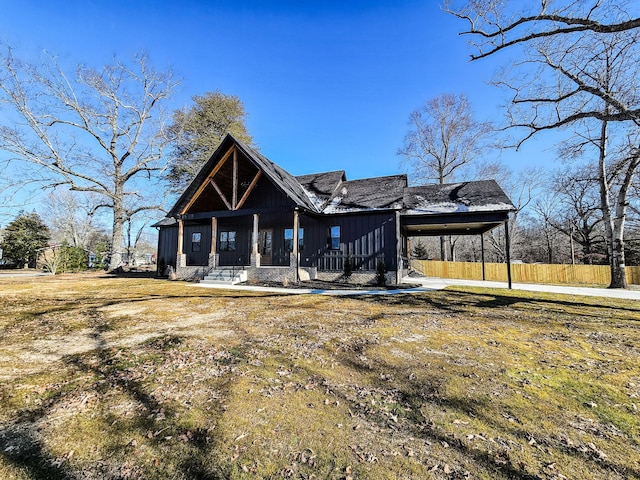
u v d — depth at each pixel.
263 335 5.16
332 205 15.06
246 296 9.65
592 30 7.60
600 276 20.03
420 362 3.92
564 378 3.45
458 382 3.33
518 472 1.98
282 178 15.62
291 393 3.09
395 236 13.46
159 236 19.38
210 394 3.07
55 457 2.12
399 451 2.19
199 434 2.39
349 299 9.09
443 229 17.72
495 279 22.36
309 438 2.34
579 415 2.68
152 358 4.07
